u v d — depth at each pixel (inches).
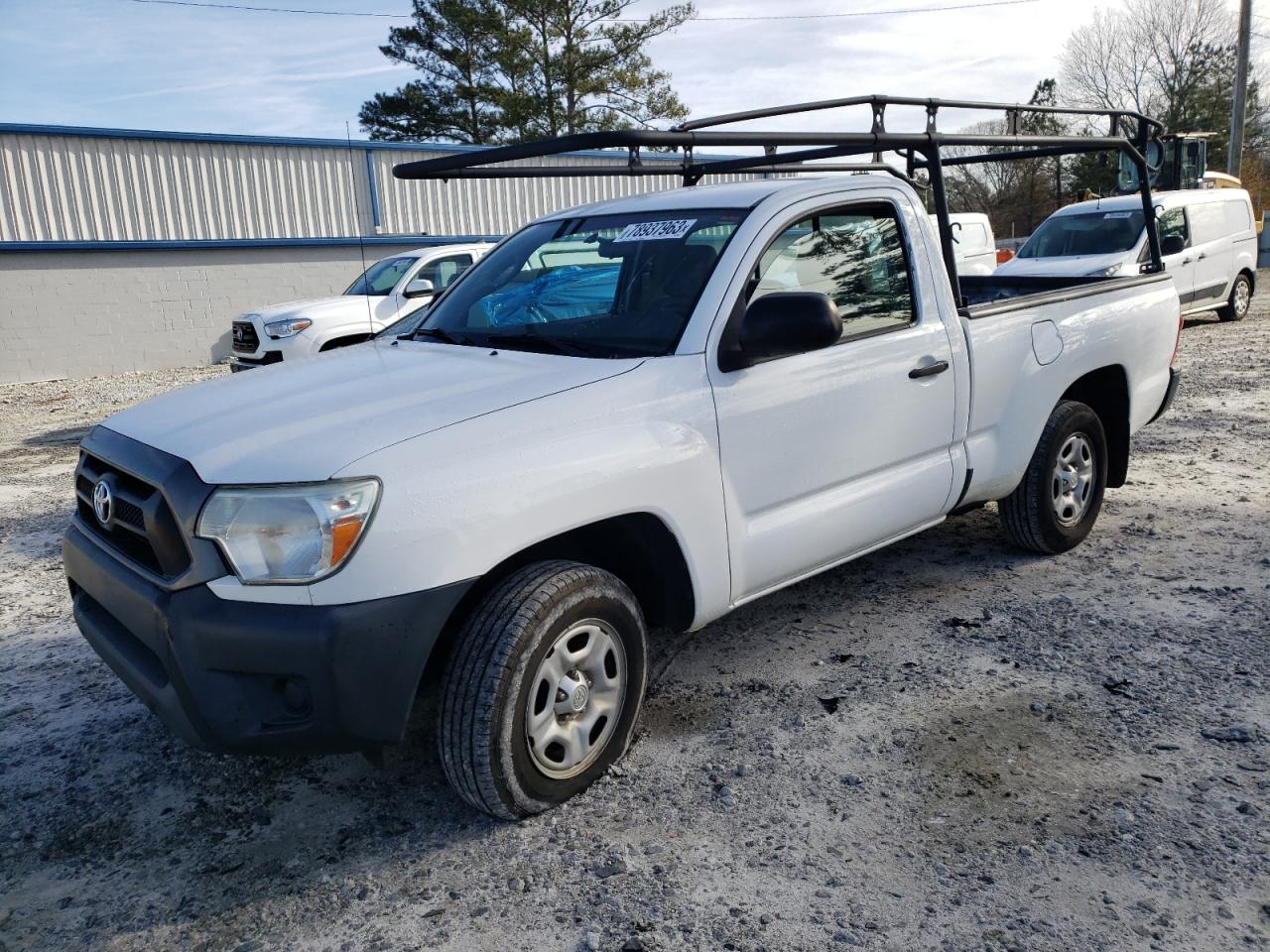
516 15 1451.8
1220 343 511.8
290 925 104.6
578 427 119.0
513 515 110.9
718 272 137.2
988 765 128.1
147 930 104.8
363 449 106.7
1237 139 1034.1
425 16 1453.0
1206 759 127.3
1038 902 102.3
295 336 450.3
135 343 742.5
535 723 117.5
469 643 112.3
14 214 700.0
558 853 114.0
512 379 125.2
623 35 1477.6
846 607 183.5
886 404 154.8
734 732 139.6
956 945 96.9
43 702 159.0
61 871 115.6
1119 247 517.3
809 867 109.4
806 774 127.8
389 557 103.6
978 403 173.0
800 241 147.5
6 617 198.7
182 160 757.9
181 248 748.0
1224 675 149.3
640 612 129.5
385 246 840.3
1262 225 1004.6
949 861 109.3
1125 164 242.2
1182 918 99.2
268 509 103.7
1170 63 1956.2
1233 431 312.7
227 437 113.6
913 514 164.9
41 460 381.4
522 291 157.4
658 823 118.7
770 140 146.2
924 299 164.4
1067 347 190.5
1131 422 214.7
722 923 101.3
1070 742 132.7
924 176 203.9
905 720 140.6
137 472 114.1
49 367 713.0
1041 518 194.7
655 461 124.0
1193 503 238.2
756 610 184.1
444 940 101.0
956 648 163.6
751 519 139.6
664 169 183.3
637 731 140.9
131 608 112.0
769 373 139.0
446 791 128.9
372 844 118.0
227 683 104.7
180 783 133.4
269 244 782.5
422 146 854.5
